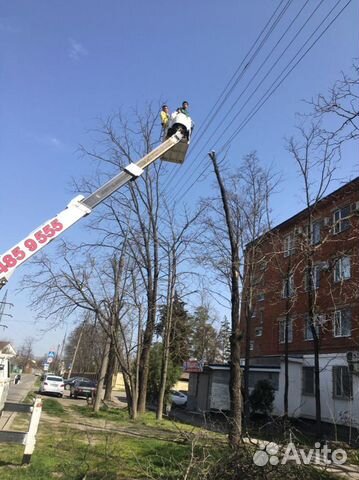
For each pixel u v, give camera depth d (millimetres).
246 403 20219
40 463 8156
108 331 22219
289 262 21984
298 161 19688
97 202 8516
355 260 18250
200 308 35875
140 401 23672
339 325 25406
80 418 18562
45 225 7801
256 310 36844
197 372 34125
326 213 24906
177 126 9758
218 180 14945
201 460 7016
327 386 26219
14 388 37812
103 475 7773
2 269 7297
